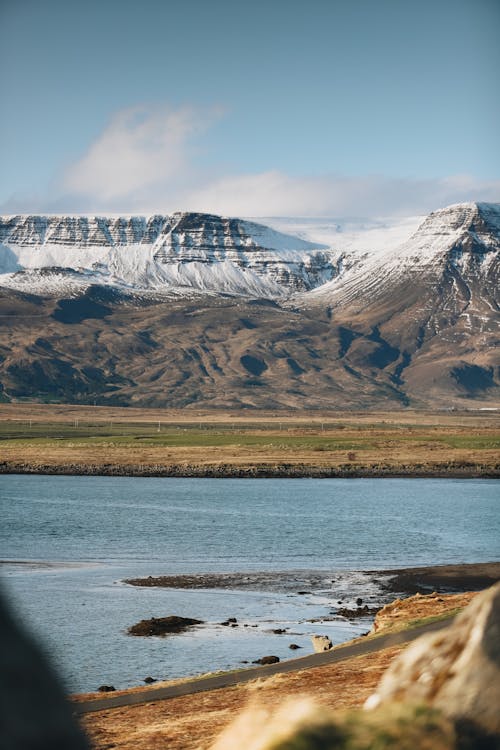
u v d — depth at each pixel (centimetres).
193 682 5453
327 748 1060
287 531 18688
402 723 1079
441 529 19338
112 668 7662
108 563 14300
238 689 5078
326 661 5641
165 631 9206
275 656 8081
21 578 12681
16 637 626
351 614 10312
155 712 4606
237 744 1100
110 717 4566
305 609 10625
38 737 605
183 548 16138
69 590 11719
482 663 1118
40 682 620
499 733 1060
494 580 12700
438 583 12512
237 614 10325
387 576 13162
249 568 13962
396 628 6531
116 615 10106
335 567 14162
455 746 1059
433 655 1163
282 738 1066
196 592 11762
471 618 1176
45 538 17162
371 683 4728
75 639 8806
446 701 1104
